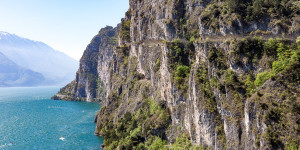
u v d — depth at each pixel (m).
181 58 56.62
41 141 79.69
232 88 37.25
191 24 63.38
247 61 37.59
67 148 72.38
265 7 45.72
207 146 40.59
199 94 43.03
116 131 72.50
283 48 34.16
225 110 37.19
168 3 75.38
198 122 42.72
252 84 35.28
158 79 66.69
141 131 61.09
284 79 30.17
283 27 41.34
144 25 92.62
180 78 53.16
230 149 34.25
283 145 26.22
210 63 43.12
